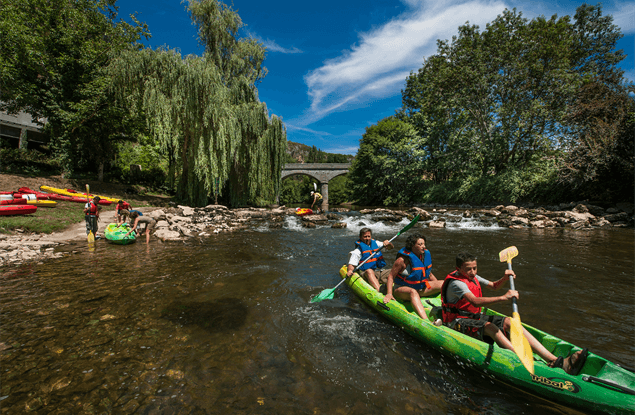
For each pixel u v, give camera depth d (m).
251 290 4.99
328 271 6.18
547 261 6.88
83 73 17.06
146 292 4.79
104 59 17.48
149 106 14.86
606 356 3.00
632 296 4.66
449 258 7.30
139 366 2.82
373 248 4.96
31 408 2.26
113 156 24.08
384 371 2.81
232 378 2.66
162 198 19.55
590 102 18.73
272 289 5.05
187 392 2.47
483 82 23.22
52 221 9.91
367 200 40.41
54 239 8.73
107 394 2.43
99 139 19.83
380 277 4.80
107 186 19.16
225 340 3.33
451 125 29.36
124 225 9.18
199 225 11.93
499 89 23.81
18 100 15.72
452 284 3.15
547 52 21.64
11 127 22.41
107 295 4.63
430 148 33.19
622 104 16.95
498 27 23.55
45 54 15.65
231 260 6.95
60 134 17.42
